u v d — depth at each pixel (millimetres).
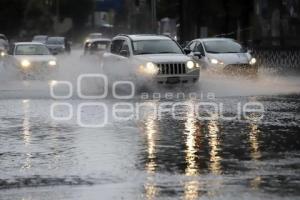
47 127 28250
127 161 21000
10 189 17500
